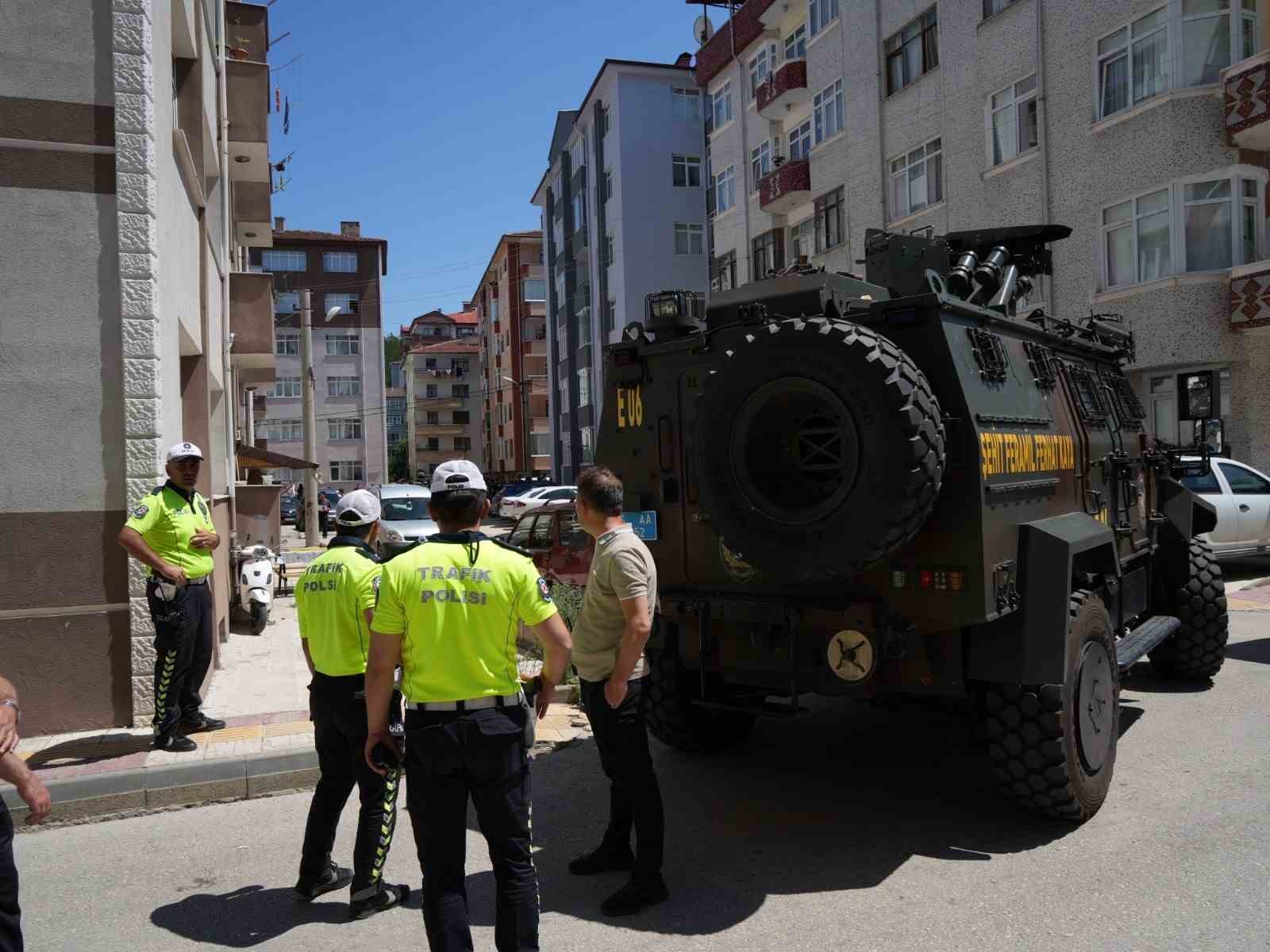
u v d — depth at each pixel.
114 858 4.64
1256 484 13.28
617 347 5.41
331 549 4.11
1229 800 4.82
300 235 60.88
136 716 6.52
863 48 24.36
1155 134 16.33
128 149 6.55
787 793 5.24
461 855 3.13
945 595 4.17
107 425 6.54
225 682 8.20
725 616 4.69
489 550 3.30
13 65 6.38
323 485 60.88
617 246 40.28
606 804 5.21
